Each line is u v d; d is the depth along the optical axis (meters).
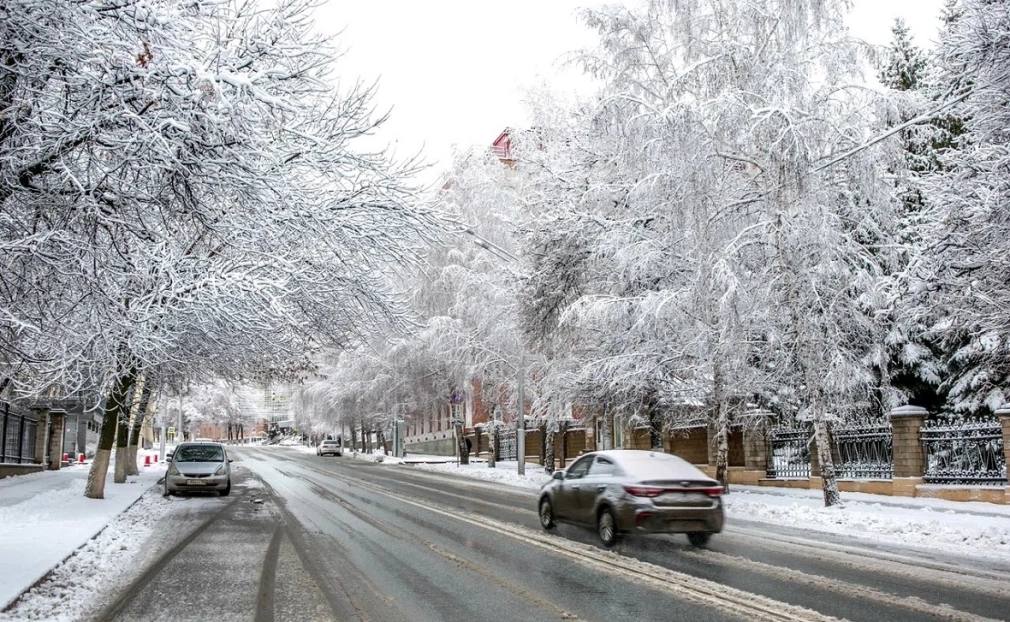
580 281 24.23
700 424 27.48
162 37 7.49
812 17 18.94
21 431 32.03
